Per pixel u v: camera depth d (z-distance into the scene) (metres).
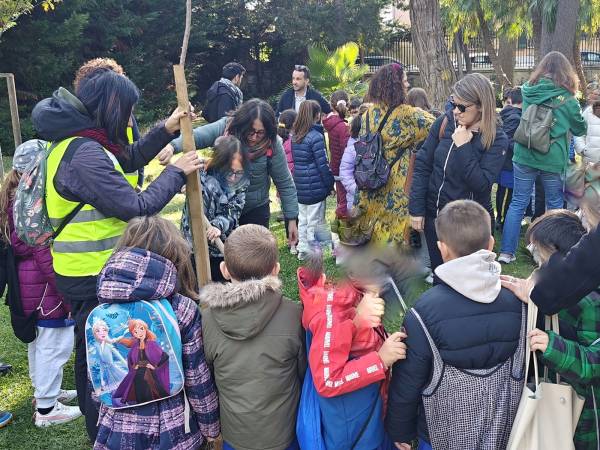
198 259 2.92
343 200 6.16
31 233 2.70
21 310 3.30
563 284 1.93
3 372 4.07
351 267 2.30
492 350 2.06
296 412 2.35
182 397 2.33
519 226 5.73
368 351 2.28
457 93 3.78
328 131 6.28
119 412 2.26
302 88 8.04
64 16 19.97
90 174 2.54
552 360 2.00
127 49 23.28
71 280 2.69
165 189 2.69
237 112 3.58
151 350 2.22
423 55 10.95
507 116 6.45
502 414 2.09
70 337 3.46
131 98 2.70
